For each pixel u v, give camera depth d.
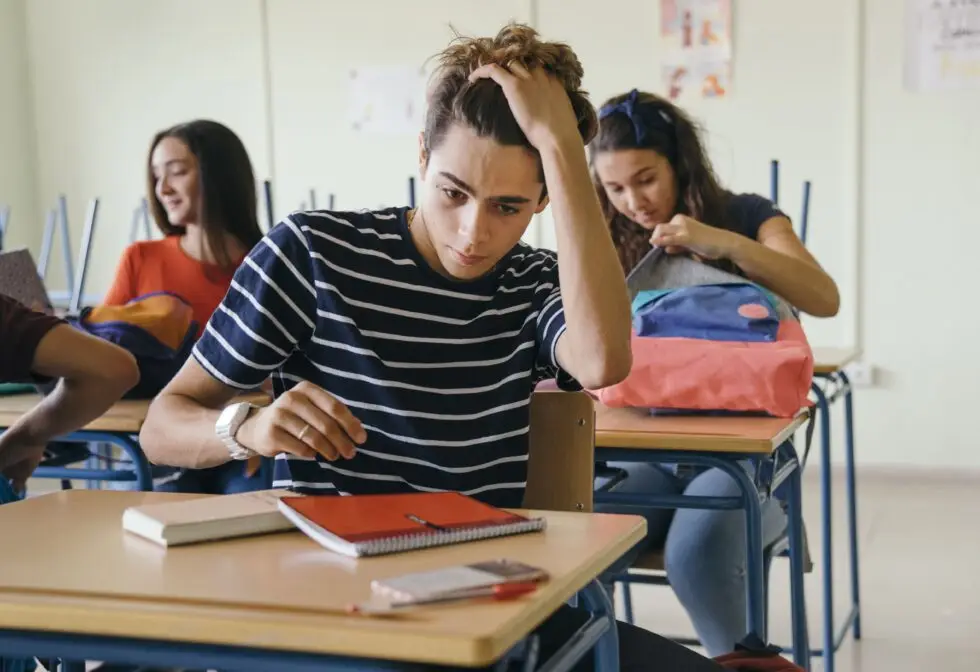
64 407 1.49
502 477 1.35
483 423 1.34
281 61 5.13
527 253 1.42
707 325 2.06
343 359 1.32
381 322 1.32
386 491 1.31
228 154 2.79
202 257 2.81
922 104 4.42
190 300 2.76
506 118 1.20
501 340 1.36
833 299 2.36
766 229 2.43
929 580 3.30
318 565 0.96
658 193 2.37
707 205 2.40
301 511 1.07
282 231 1.32
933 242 4.45
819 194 4.55
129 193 5.39
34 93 5.45
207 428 1.23
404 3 4.96
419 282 1.33
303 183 5.15
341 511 1.07
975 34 4.34
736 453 1.80
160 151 2.78
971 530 3.79
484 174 1.20
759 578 1.77
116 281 2.78
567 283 1.29
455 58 1.25
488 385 1.35
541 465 1.41
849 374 4.55
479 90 1.20
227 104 5.22
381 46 5.00
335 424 1.12
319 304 1.31
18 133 5.40
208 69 5.23
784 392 1.92
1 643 0.91
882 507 4.11
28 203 5.47
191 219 2.79
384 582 0.87
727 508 1.80
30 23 5.43
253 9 5.14
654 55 4.68
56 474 2.13
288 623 0.80
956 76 4.38
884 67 4.45
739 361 1.93
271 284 1.30
